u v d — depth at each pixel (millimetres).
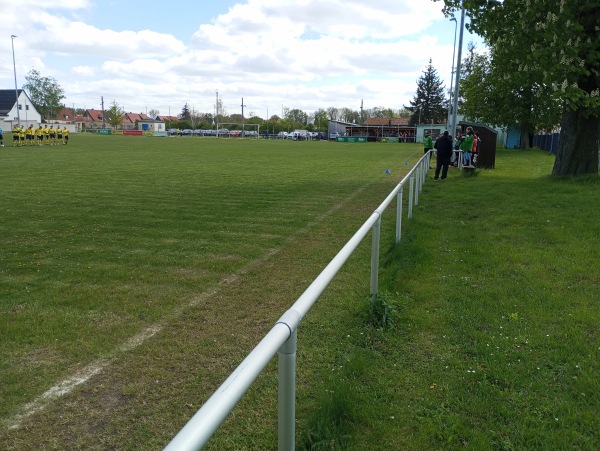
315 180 17156
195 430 1301
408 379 3566
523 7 12258
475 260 6457
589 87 12992
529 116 39406
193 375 3713
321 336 4352
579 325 4391
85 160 25500
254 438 2947
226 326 4641
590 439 2846
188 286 5785
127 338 4352
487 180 15930
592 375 3514
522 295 5160
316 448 2740
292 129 118750
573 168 14109
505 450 2781
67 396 3420
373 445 2848
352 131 86312
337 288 5641
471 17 13570
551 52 11367
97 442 2932
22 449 2859
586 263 6242
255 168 21906
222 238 8234
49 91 109938
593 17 12000
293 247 7656
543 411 3133
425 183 15789
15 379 3646
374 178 18031
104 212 10547
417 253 6820
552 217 8961
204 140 67312
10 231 8680
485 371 3643
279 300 5340
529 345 4031
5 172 18828
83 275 6164
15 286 5727
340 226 9266
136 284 5844
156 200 12234
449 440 2857
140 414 3209
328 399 3141
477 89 40438
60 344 4223
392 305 4730
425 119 99250
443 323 4527
